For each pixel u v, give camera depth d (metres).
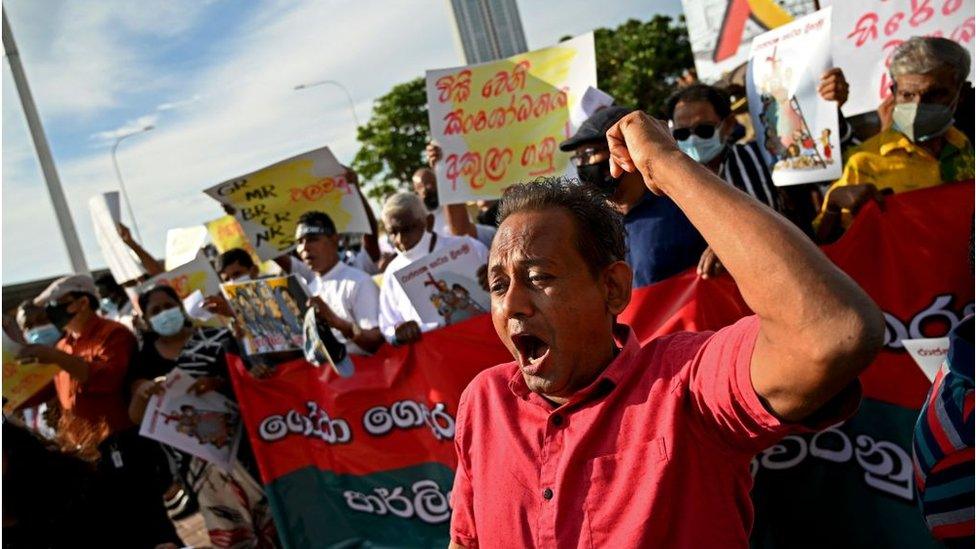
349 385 3.79
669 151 1.22
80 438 2.55
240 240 7.21
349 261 5.92
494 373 1.63
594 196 1.46
